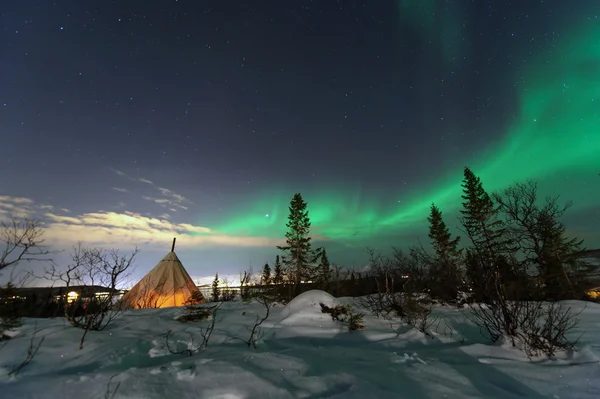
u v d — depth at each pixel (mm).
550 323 3686
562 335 3672
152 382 2398
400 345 4133
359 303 7727
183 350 3537
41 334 3795
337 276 12398
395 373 2844
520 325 3904
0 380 2531
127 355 3219
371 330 4918
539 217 14211
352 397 2311
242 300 9602
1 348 3266
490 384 2672
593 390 2564
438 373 2881
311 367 2920
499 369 2990
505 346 3703
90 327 4344
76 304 4625
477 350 3686
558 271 13555
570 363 3168
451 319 5590
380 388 2488
